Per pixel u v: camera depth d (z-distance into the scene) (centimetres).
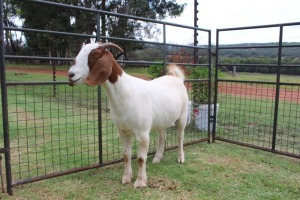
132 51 1030
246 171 366
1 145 447
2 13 265
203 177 344
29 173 336
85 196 292
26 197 287
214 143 500
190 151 449
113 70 281
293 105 824
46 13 1564
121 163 390
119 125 305
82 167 343
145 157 315
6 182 300
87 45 265
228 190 309
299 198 294
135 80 313
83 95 826
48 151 424
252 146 451
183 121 389
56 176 320
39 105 750
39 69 1677
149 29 1870
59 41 1320
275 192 307
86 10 327
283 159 414
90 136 508
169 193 301
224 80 505
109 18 1525
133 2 2141
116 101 290
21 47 2025
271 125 601
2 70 271
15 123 581
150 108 314
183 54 718
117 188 312
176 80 382
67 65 1808
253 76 1155
